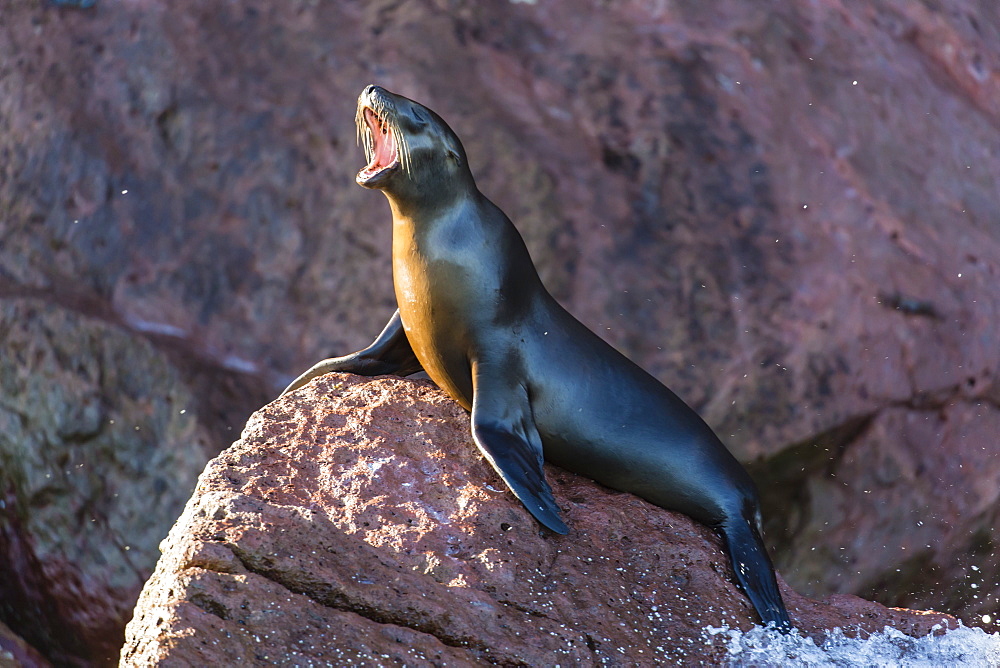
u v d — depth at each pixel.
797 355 37.34
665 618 19.41
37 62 41.50
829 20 44.56
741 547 21.53
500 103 40.19
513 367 22.17
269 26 41.28
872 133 41.84
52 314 37.34
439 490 20.05
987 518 37.44
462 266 21.91
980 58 45.44
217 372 36.84
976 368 37.88
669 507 22.77
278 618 16.59
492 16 42.50
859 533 37.66
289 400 22.55
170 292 37.81
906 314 37.91
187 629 16.06
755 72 42.12
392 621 17.39
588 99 40.75
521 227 37.97
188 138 39.31
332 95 39.78
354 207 38.25
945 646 20.72
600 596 19.23
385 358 24.42
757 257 38.50
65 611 36.56
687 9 43.62
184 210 38.62
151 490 36.06
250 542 17.41
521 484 19.94
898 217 39.78
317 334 37.34
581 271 37.66
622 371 23.11
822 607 21.56
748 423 36.84
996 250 39.84
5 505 37.34
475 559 18.75
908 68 43.94
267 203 38.53
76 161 39.41
